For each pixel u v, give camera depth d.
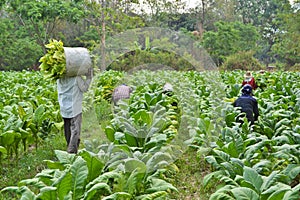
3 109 8.70
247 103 8.48
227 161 5.61
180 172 6.84
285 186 4.16
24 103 9.24
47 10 39.91
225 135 6.50
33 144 8.80
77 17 39.69
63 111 7.27
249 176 4.60
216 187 5.90
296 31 40.25
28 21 45.28
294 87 13.97
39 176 4.59
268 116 8.30
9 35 43.84
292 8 44.59
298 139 6.14
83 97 7.26
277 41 49.59
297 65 36.22
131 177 4.82
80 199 4.29
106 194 5.08
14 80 17.53
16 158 7.16
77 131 7.16
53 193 4.13
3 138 6.66
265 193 4.18
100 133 6.93
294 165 5.24
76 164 4.54
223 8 56.38
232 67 32.84
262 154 6.77
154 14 24.91
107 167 5.45
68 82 7.12
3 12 52.41
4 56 42.28
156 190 4.89
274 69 35.16
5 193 5.88
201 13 44.97
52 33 48.12
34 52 43.25
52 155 7.80
